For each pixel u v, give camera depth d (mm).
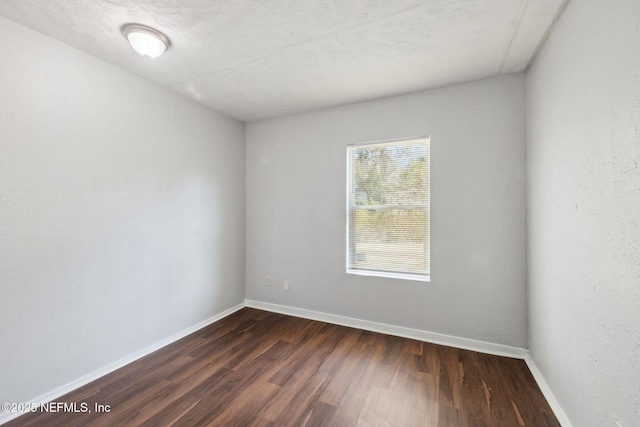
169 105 2648
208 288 3098
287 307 3396
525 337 2330
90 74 2053
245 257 3664
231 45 1952
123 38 1863
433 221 2635
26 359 1728
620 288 1097
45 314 1816
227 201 3355
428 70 2305
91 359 2053
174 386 1988
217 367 2230
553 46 1741
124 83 2273
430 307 2658
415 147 2779
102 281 2127
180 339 2727
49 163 1834
